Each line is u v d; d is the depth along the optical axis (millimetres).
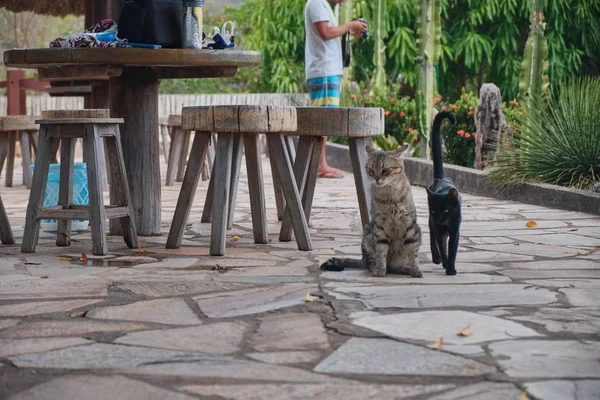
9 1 14289
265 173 14320
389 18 22641
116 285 4898
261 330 3840
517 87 21781
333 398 2936
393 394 2975
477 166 12359
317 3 10281
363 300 4461
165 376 3172
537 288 4816
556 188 9711
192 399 2930
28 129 11789
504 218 8609
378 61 17141
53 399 2943
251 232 7434
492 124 12250
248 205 9727
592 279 5133
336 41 10633
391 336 3723
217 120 6031
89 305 4371
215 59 6566
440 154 5449
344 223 8078
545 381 3115
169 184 12195
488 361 3357
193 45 6695
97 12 10547
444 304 4371
